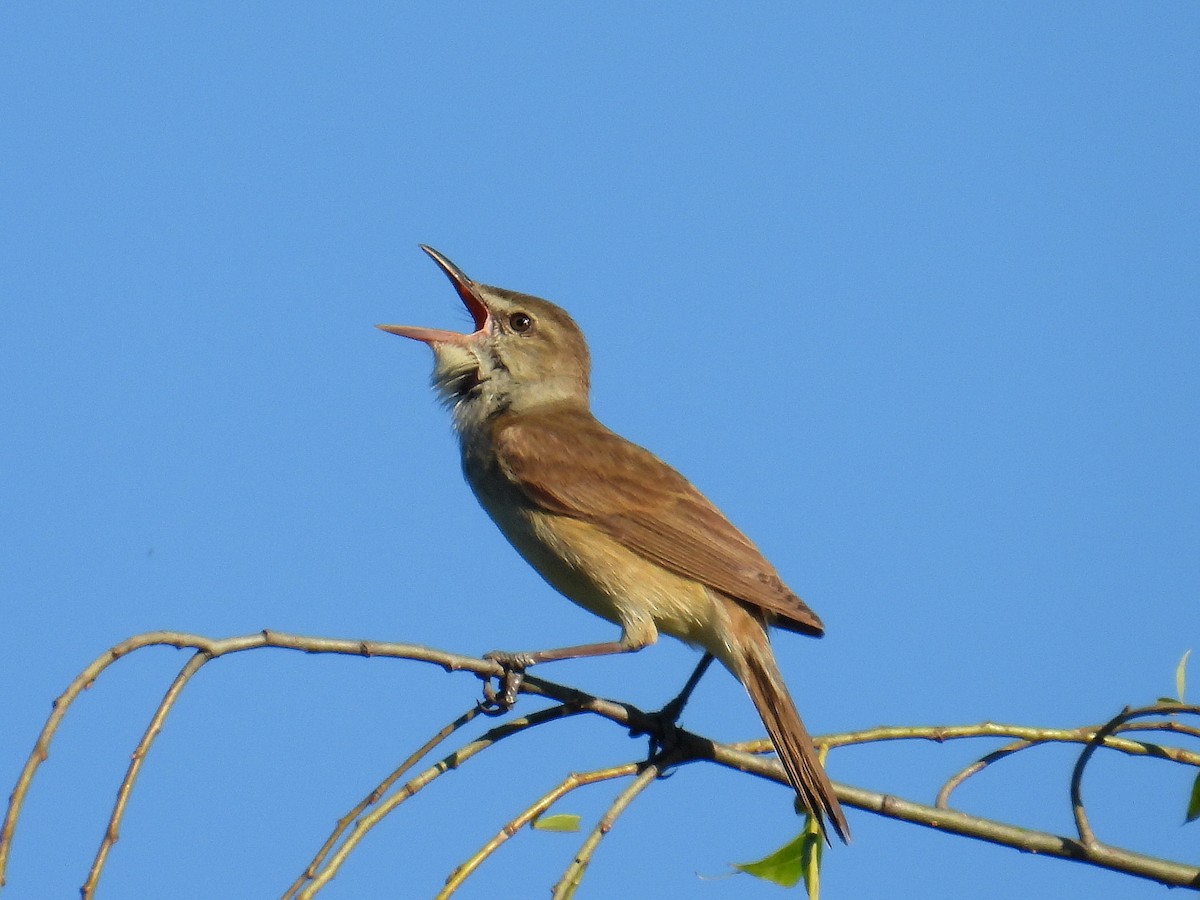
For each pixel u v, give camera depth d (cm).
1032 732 960
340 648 859
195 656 780
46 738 703
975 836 938
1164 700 920
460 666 940
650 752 1049
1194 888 913
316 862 763
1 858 670
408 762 834
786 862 887
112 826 707
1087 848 925
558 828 859
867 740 977
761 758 1034
